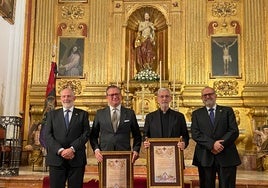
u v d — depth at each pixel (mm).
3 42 8383
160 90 4629
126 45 9711
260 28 9281
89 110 9195
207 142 4305
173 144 4352
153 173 4332
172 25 9562
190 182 5547
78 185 4211
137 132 4574
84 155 4312
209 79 9281
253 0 9422
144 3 9727
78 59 9633
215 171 4438
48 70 9562
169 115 4590
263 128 8117
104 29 9695
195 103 9000
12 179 5801
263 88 8938
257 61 9133
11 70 8727
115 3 9812
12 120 6812
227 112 4500
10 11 8539
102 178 4246
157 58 9711
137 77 9188
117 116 4488
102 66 9508
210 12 9625
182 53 9453
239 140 8820
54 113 4434
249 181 5645
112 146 4383
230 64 9281
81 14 9906
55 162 4168
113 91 4484
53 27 9805
